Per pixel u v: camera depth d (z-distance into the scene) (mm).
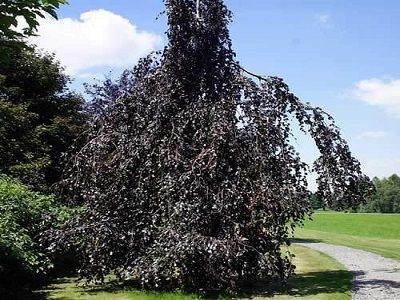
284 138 7879
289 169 7645
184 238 6715
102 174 7863
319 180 8094
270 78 8156
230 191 7156
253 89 7945
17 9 3061
